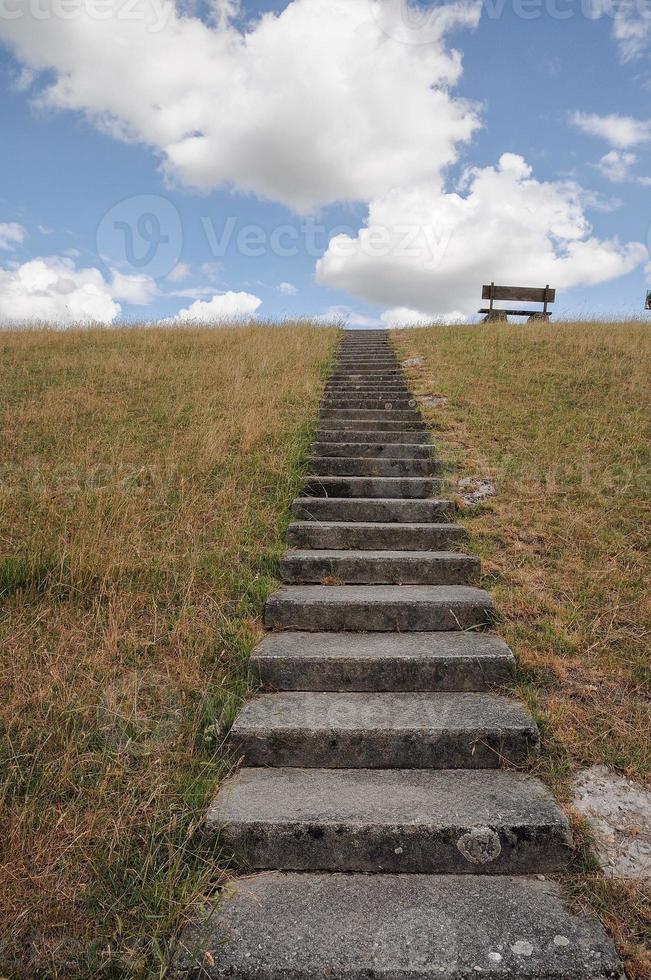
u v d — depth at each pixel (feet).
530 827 7.75
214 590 12.63
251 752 9.36
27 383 28.66
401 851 7.81
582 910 7.07
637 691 10.21
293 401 26.21
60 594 12.26
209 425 21.95
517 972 6.32
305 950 6.59
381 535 15.33
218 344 39.29
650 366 28.86
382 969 6.37
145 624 11.68
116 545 13.53
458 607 12.17
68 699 9.62
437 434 22.36
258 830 7.88
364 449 21.06
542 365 30.58
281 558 14.17
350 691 10.69
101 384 28.73
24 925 6.89
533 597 12.62
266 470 18.57
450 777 8.96
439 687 10.69
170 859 7.50
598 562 13.73
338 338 45.14
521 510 16.31
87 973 6.46
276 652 10.96
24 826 7.78
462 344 37.70
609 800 8.34
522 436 21.61
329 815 8.00
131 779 8.48
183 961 6.54
